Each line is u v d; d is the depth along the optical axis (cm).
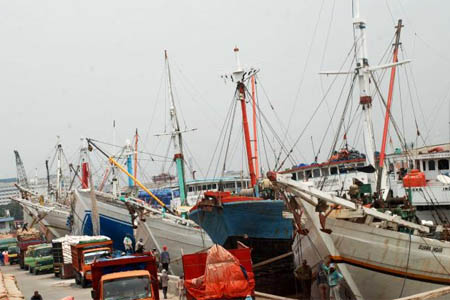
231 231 2650
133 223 3584
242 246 2052
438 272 2256
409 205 2389
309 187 2008
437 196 3344
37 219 5931
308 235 2216
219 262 1781
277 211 2545
